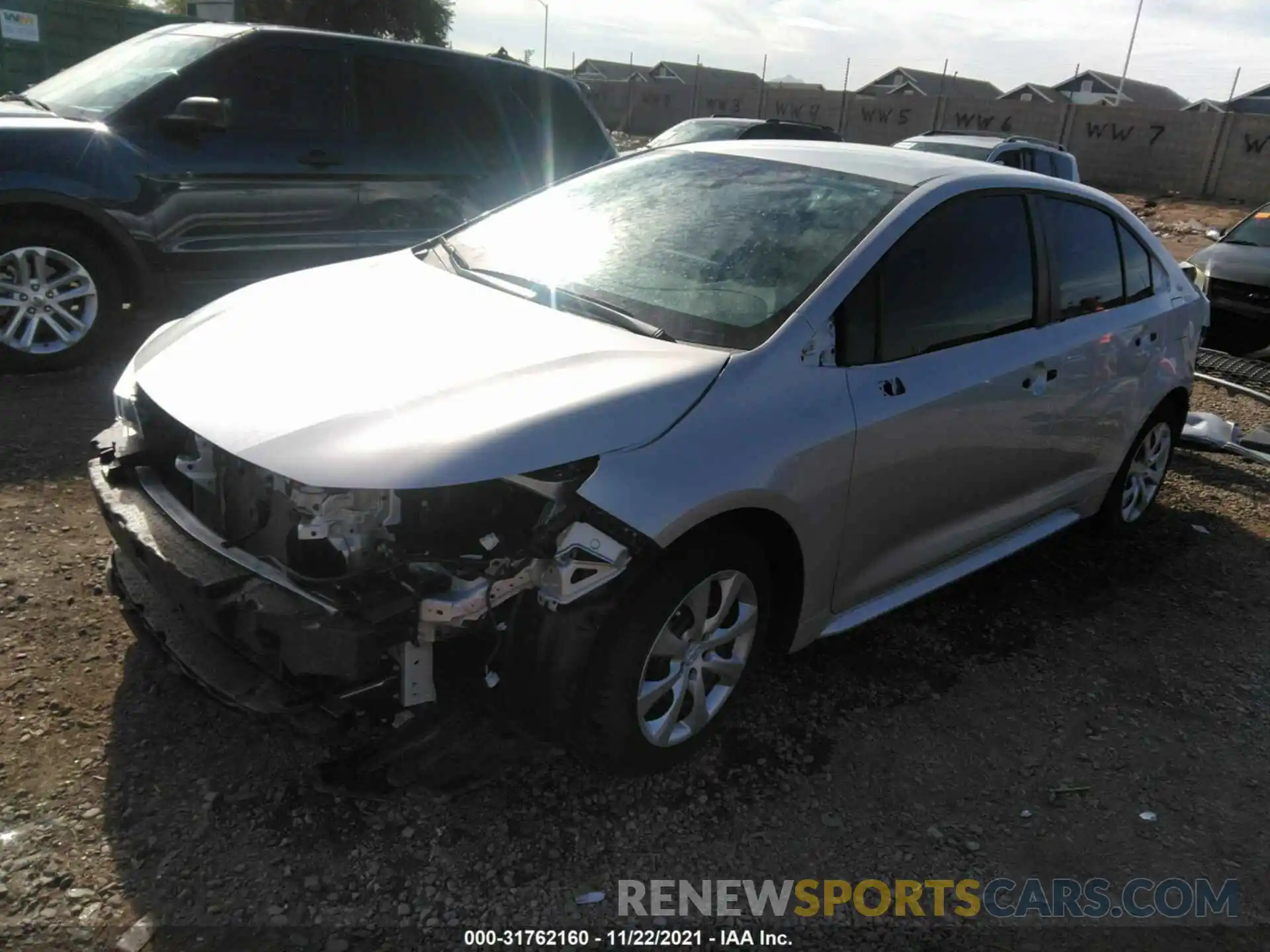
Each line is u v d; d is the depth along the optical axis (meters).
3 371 5.71
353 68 6.61
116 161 5.79
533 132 7.43
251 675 2.56
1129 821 3.03
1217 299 8.61
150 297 6.11
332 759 2.75
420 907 2.46
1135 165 33.69
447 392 2.62
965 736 3.34
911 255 3.36
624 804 2.86
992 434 3.63
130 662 3.24
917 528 3.50
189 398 2.74
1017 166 13.81
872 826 2.90
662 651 2.76
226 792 2.74
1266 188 31.05
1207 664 3.96
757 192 3.64
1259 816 3.11
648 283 3.28
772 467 2.80
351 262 3.86
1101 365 4.17
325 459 2.40
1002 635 4.02
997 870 2.79
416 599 2.37
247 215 6.29
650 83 50.22
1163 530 5.24
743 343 2.98
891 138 39.91
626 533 2.51
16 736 2.86
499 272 3.54
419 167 6.89
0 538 3.89
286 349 2.90
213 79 6.16
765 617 3.06
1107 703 3.62
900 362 3.27
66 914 2.34
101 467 3.05
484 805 2.79
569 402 2.60
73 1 16.06
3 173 5.43
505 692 2.62
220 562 2.56
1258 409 7.58
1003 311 3.72
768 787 3.00
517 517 2.56
